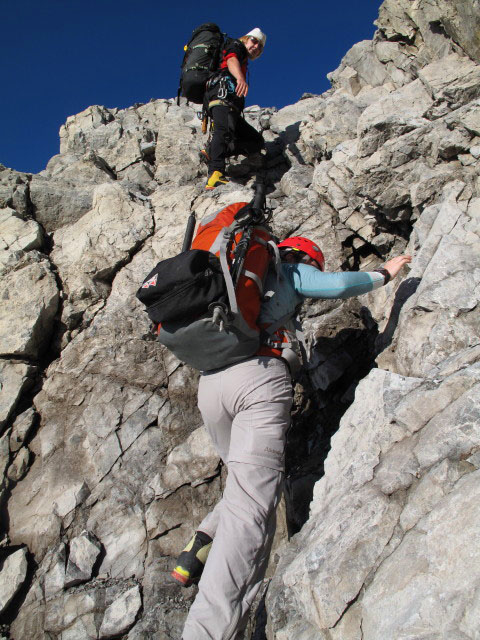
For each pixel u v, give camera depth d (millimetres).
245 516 2445
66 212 5785
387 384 3043
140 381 4668
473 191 4047
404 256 3227
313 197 5699
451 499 2303
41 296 4902
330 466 3188
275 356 2779
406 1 5895
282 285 2971
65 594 3855
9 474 4383
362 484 2746
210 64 5973
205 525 2816
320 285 3012
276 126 7227
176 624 3646
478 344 3004
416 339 3324
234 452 2605
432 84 5129
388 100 5449
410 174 4848
